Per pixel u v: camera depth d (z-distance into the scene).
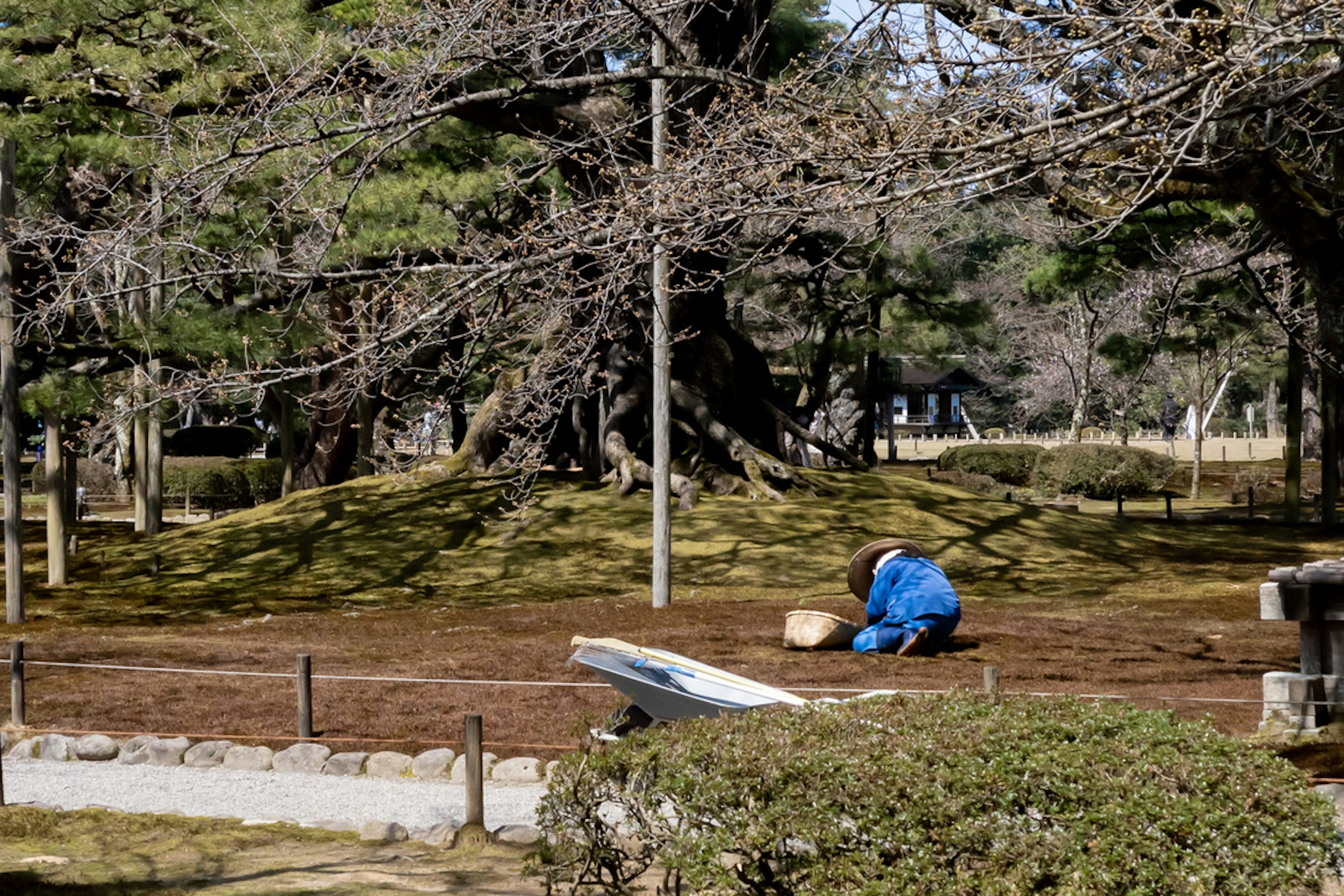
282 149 14.16
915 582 17.44
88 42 21.42
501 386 34.91
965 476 54.47
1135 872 5.29
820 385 43.72
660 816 6.19
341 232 22.33
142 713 13.60
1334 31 9.65
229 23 18.27
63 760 12.44
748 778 5.86
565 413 38.88
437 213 24.95
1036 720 6.22
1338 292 18.27
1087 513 37.00
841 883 5.58
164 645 18.67
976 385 105.62
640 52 23.16
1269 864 5.34
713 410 32.56
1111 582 25.41
